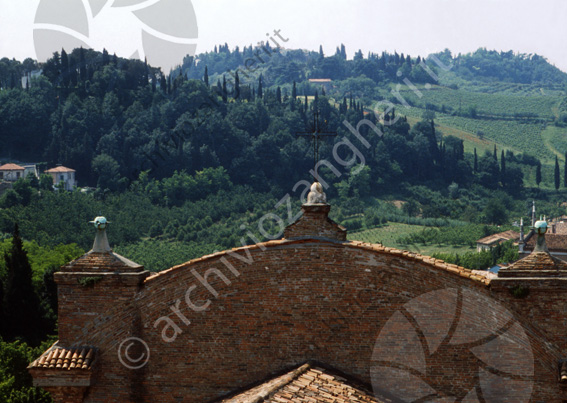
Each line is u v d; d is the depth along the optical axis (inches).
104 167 7121.1
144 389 1021.8
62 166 7406.5
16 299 2901.1
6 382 1860.2
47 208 6589.6
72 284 1029.2
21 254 2947.8
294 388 909.8
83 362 1005.8
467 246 6752.0
